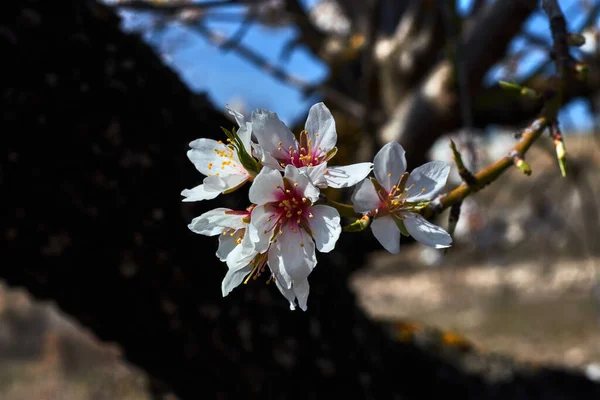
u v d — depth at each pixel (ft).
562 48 1.08
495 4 2.61
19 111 1.58
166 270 1.71
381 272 12.12
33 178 1.60
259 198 0.90
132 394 6.18
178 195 1.70
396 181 0.97
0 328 9.26
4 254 1.66
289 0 3.58
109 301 1.74
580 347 6.53
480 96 2.74
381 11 3.34
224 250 0.95
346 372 1.90
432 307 9.55
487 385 2.57
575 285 9.04
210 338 1.78
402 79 3.13
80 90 1.64
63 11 1.64
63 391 6.69
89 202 1.65
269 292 1.81
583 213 3.66
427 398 2.40
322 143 0.97
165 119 1.72
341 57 3.48
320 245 0.91
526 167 0.99
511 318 8.20
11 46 1.57
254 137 1.01
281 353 1.81
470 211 5.36
